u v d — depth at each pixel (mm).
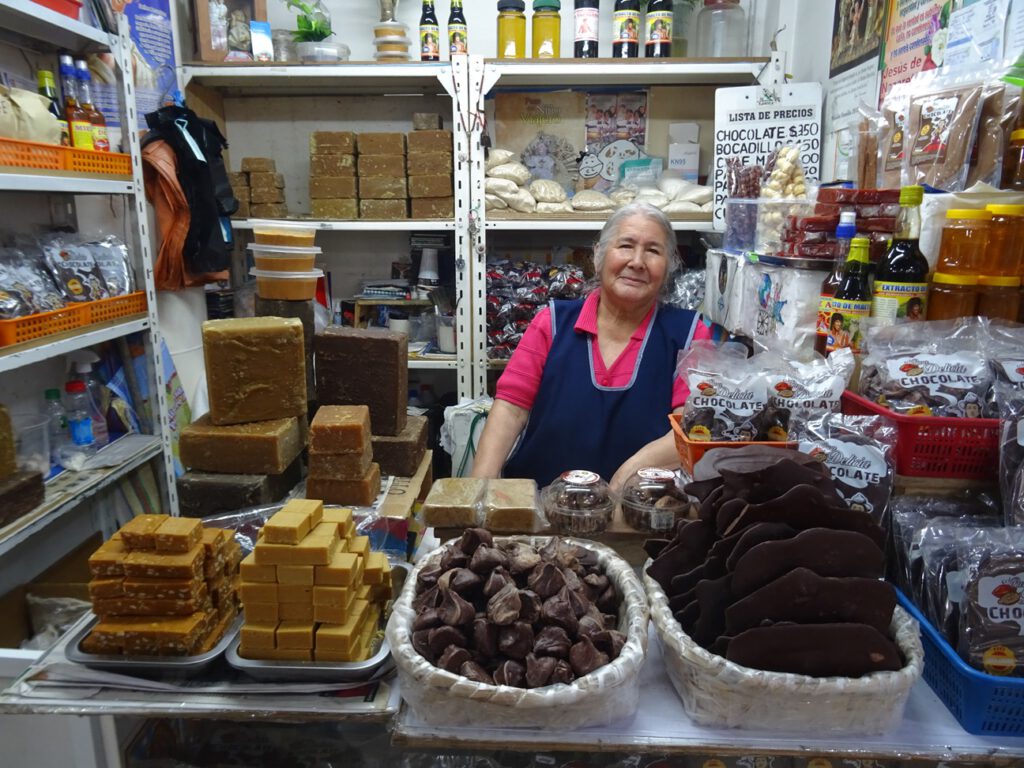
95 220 2148
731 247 1813
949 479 942
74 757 1065
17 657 1018
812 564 753
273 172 2496
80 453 1864
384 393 1392
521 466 1810
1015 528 815
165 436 2100
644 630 796
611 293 1730
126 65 1882
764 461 892
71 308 1678
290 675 821
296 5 2377
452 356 2543
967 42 1357
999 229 1007
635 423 1738
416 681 753
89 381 1994
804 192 1573
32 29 1708
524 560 852
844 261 1151
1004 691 732
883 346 1006
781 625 728
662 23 2312
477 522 1053
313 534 853
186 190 2137
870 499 905
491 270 2545
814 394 1028
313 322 1469
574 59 2275
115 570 842
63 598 1709
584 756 1052
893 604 744
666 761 1014
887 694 721
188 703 800
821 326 1163
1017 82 1062
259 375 1280
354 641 830
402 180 2412
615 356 1773
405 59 2453
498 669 751
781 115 2057
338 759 1103
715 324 1892
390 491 1306
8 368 1466
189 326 2338
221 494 1204
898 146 1263
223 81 2510
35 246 1758
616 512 1129
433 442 2725
